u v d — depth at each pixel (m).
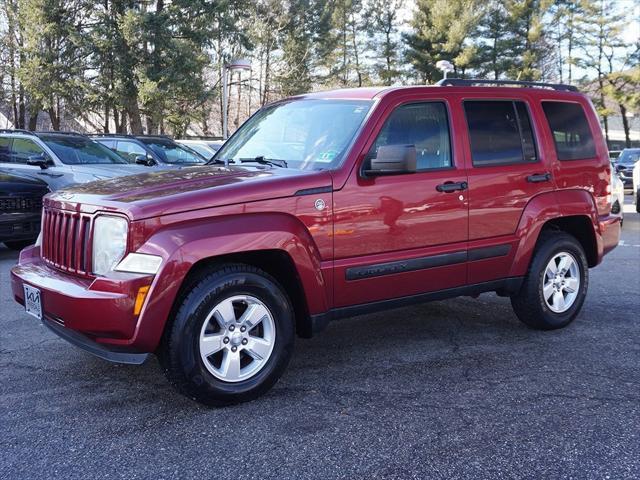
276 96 45.09
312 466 3.24
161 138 13.83
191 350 3.72
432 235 4.66
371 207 4.34
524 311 5.47
